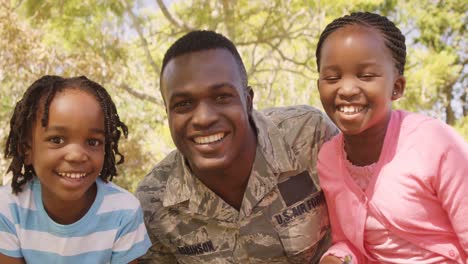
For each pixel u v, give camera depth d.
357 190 2.25
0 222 2.25
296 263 2.60
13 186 2.29
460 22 14.75
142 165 9.59
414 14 14.77
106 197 2.38
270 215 2.50
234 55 2.32
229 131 2.26
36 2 9.27
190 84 2.20
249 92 2.45
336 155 2.33
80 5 9.35
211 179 2.43
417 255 2.18
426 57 12.29
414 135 2.16
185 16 10.39
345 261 2.24
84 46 9.41
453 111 15.11
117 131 2.39
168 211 2.57
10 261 2.28
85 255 2.32
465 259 2.15
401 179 2.14
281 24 10.39
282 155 2.50
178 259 2.69
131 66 10.65
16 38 8.20
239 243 2.54
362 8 10.88
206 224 2.54
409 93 11.74
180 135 2.28
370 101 2.09
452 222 2.10
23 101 2.22
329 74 2.12
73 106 2.18
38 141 2.21
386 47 2.10
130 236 2.38
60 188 2.20
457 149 2.10
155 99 10.27
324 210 2.58
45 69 8.43
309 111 2.63
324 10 10.29
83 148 2.20
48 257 2.30
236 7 10.16
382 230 2.21
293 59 11.56
